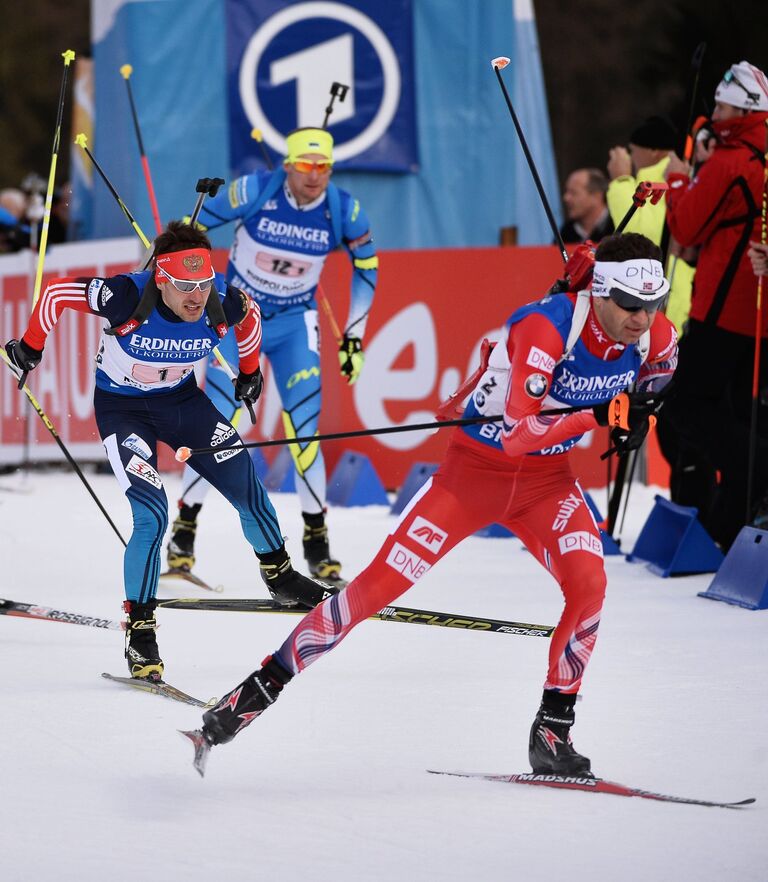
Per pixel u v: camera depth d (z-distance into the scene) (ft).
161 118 140.77
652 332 43.86
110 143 145.59
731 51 257.96
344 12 139.44
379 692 51.96
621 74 338.13
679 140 96.78
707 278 80.94
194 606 56.65
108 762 43.16
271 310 80.38
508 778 41.45
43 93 362.53
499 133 140.87
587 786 40.27
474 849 35.50
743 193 78.84
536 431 40.57
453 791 40.42
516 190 141.69
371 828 37.17
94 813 38.40
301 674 55.06
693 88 87.45
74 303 53.21
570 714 42.11
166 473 136.98
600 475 118.93
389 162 140.56
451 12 140.05
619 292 40.57
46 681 53.78
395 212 142.41
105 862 34.60
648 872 33.76
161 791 40.37
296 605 57.47
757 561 69.56
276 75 140.15
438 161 141.69
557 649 42.22
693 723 47.19
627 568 81.46
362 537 94.02
